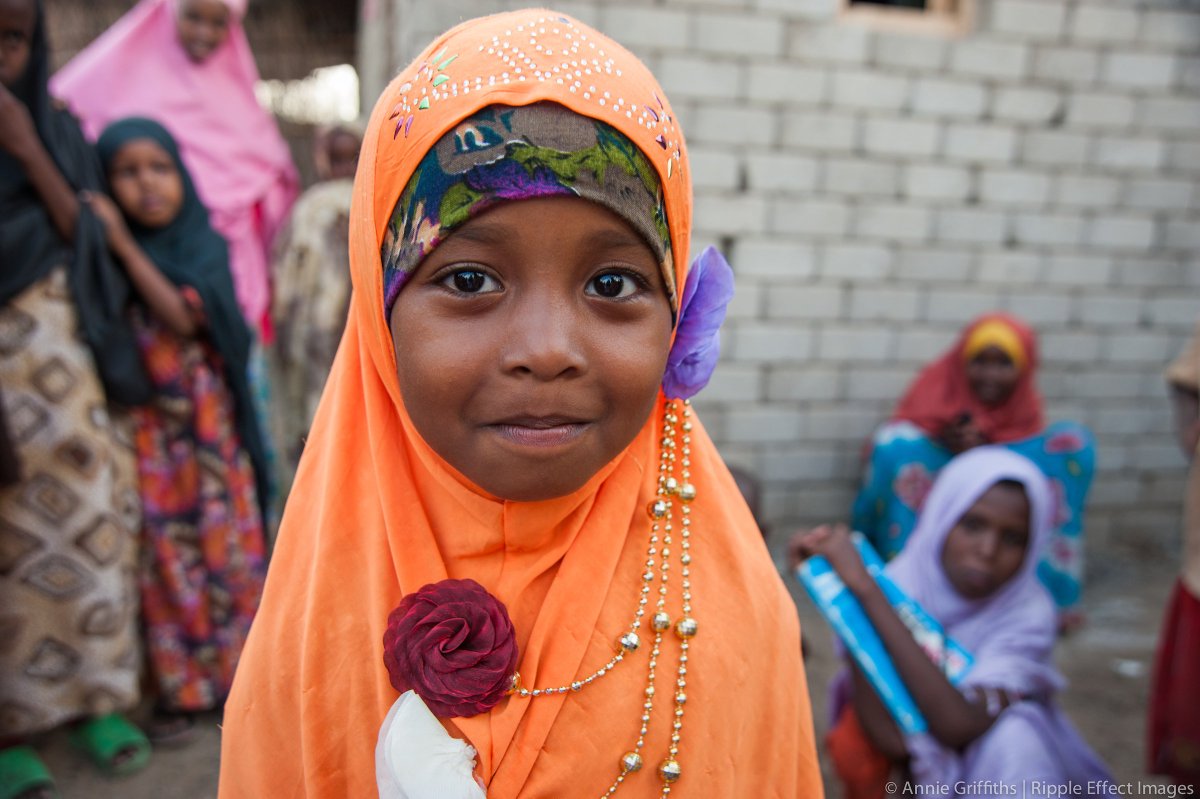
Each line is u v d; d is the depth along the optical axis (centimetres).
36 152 211
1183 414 239
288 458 397
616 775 85
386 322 80
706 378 88
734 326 381
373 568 87
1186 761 227
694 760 88
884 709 186
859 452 405
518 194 67
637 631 87
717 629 91
